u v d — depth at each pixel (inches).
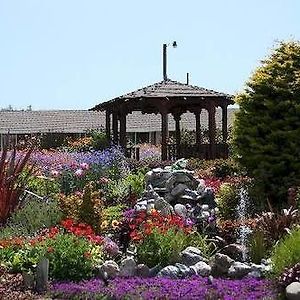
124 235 495.2
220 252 463.5
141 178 729.0
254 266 418.3
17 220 532.7
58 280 413.4
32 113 2198.6
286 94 642.2
